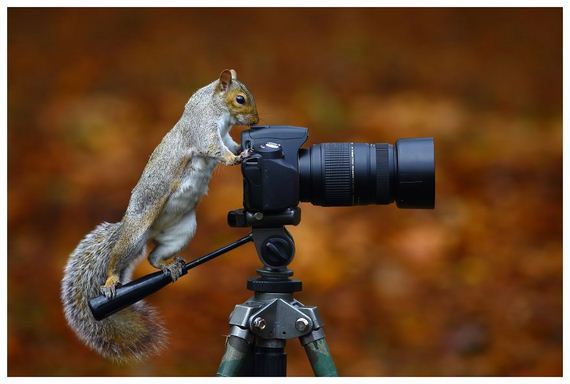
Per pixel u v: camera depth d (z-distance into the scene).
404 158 4.99
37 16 17.06
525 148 13.44
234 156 5.20
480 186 12.34
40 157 12.76
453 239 10.79
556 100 16.20
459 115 14.73
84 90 14.98
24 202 11.62
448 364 8.44
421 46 17.55
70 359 8.49
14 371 8.40
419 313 9.23
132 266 5.39
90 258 5.40
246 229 10.59
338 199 5.03
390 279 9.81
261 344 4.91
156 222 5.32
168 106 14.52
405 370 8.34
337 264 10.02
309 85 15.59
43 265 10.25
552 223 11.38
